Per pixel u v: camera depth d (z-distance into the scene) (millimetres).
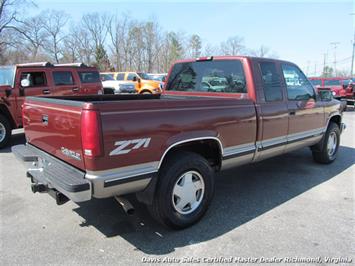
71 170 2795
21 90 7570
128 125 2646
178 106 3031
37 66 8102
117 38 64750
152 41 66750
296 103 4562
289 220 3541
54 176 2721
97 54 59656
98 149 2486
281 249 2945
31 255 2836
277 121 4215
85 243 3045
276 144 4273
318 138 5371
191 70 4746
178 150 3303
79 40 63594
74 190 2475
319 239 3127
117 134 2582
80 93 9227
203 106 3254
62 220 3533
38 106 3326
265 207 3900
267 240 3105
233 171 5445
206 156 3664
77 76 9172
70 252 2889
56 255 2840
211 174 3465
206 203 3467
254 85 3895
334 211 3783
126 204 2945
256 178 5059
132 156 2709
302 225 3420
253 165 5805
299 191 4465
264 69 4102
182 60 4910
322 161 5789
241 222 3492
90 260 2766
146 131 2771
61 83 8695
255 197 4238
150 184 2953
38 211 3766
